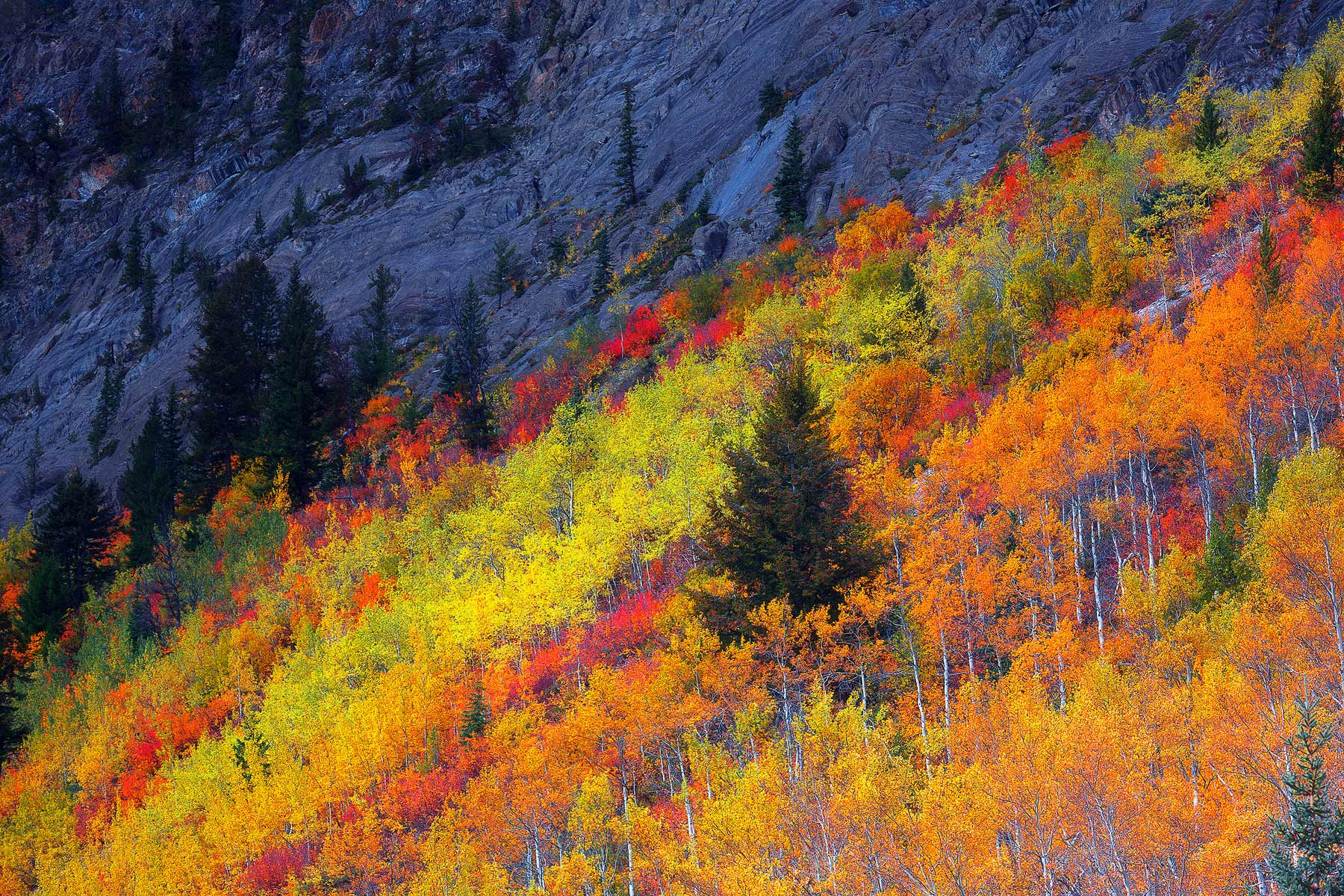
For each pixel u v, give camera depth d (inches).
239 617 2906.0
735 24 6028.5
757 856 1021.2
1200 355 1793.8
